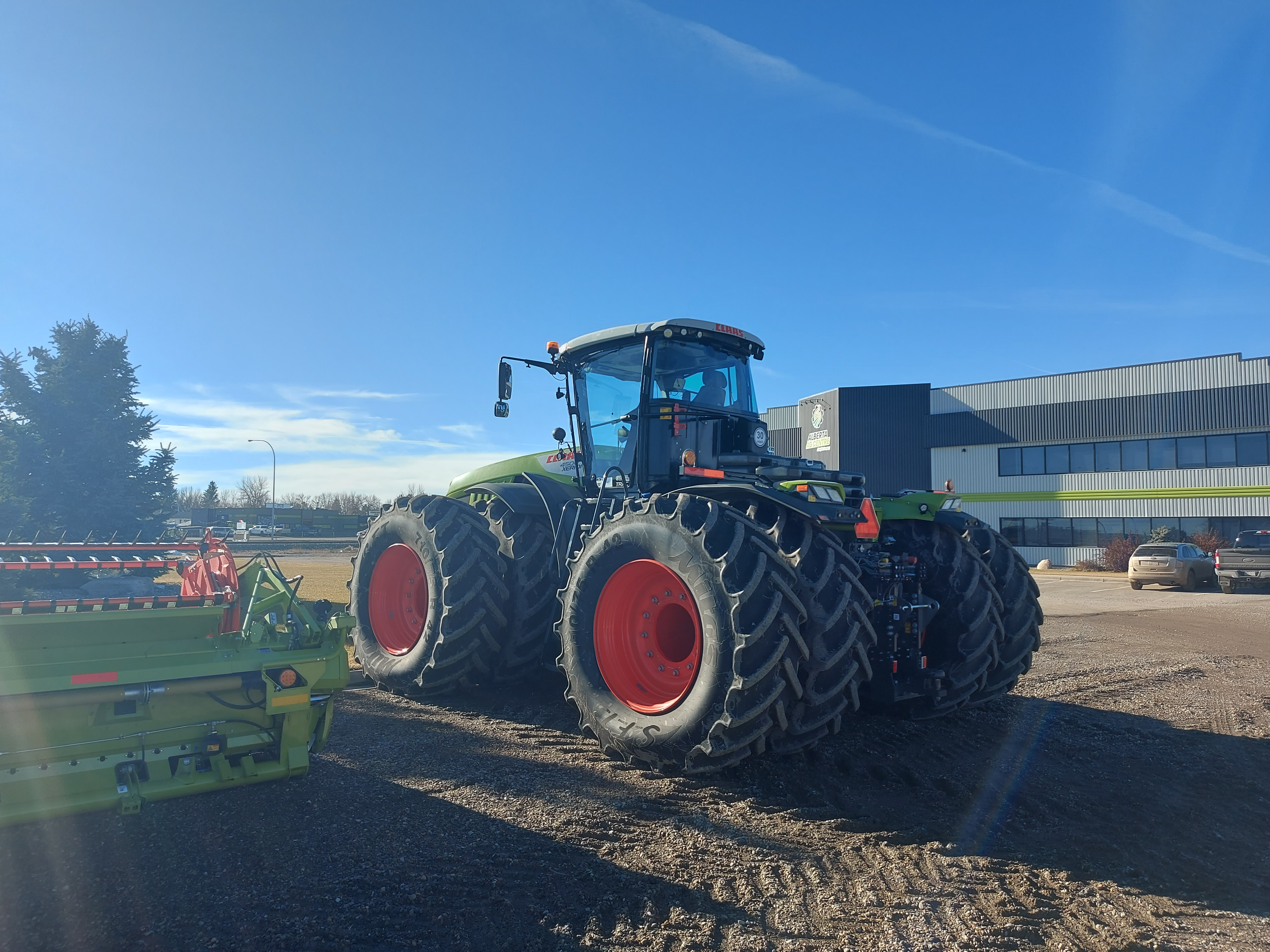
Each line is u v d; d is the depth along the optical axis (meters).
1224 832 3.30
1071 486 29.56
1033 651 5.13
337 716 4.92
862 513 4.16
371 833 3.08
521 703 5.27
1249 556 16.41
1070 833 3.27
